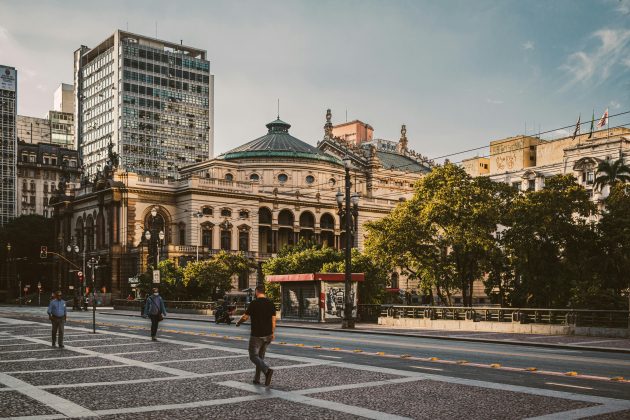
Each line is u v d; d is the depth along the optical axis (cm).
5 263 13588
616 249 4688
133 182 9950
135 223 9869
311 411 1194
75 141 19025
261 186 11494
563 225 4797
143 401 1303
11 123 16050
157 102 16825
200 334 3341
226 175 11312
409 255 5075
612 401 1273
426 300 9638
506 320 3719
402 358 2067
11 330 3734
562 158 8638
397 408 1216
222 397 1343
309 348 2445
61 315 2548
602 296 4072
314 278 4659
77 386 1502
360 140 15662
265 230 10994
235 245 10275
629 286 4759
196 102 17588
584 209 4800
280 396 1348
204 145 17612
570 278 4725
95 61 17725
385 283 5650
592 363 1950
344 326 3997
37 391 1433
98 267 9525
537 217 4750
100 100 17338
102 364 1942
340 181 12281
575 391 1397
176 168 17000
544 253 4850
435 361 1973
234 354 2209
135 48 16625
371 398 1320
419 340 3000
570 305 4344
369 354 2194
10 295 13000
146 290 7712
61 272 11694
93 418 1142
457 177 4941
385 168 13288
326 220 11731
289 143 12244
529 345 2756
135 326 4188
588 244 4906
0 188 15712
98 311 7819
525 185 8706
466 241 4716
